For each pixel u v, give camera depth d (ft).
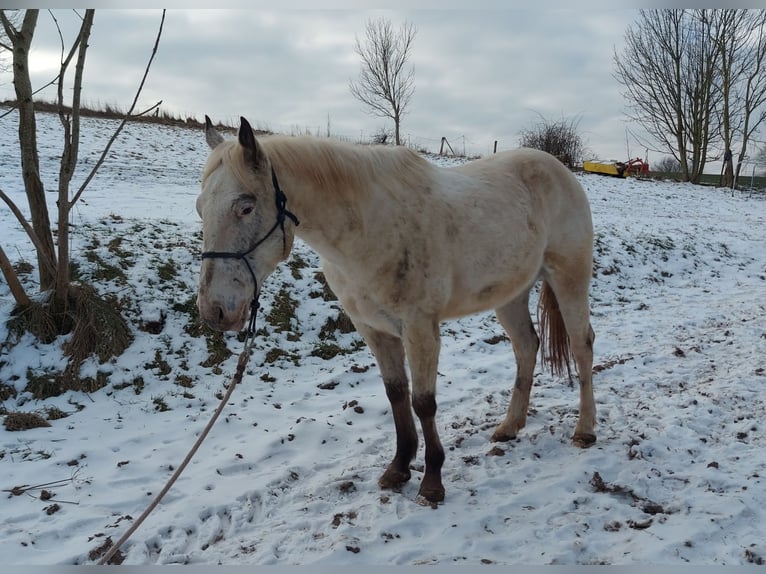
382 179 9.97
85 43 15.43
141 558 9.11
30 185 16.69
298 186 9.13
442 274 10.19
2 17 15.51
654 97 92.99
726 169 85.66
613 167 75.87
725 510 9.67
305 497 10.94
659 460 11.75
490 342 21.38
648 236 35.91
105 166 41.42
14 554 9.19
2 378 15.24
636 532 9.36
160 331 18.06
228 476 11.89
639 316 24.57
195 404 15.52
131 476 11.84
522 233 11.63
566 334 13.88
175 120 73.31
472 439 13.33
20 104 16.25
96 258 19.54
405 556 8.93
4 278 17.69
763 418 13.39
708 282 31.50
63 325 16.67
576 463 11.68
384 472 11.64
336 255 9.82
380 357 11.15
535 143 88.74
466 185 11.28
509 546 9.16
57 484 11.49
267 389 16.71
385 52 73.87
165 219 25.11
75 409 14.84
